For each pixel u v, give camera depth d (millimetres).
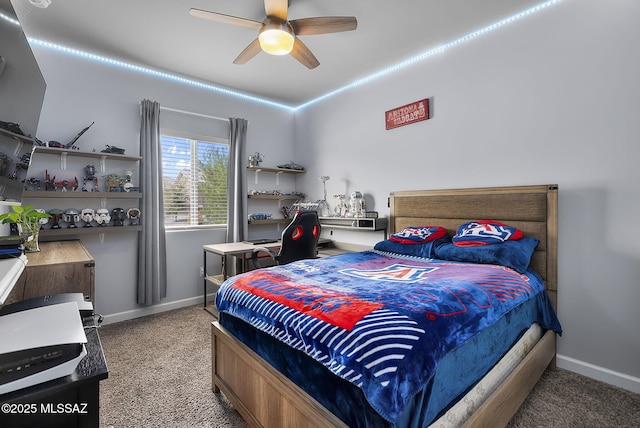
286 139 4461
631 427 1576
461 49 2711
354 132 3680
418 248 2553
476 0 2201
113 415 1682
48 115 2711
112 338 2674
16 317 779
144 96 3229
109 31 2529
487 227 2330
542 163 2277
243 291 1667
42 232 2543
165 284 3311
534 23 2295
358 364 976
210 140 3752
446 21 2453
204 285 3510
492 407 1279
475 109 2635
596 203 2049
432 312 1181
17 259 1061
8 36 1184
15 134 1279
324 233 4066
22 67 1312
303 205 4141
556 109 2209
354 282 1688
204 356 2359
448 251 2320
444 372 1101
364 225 3311
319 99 4133
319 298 1372
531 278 1971
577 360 2125
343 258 2482
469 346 1251
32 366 614
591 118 2062
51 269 1838
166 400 1817
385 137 3354
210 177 3799
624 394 1866
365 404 977
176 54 2924
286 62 3115
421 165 3037
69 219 2756
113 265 3055
